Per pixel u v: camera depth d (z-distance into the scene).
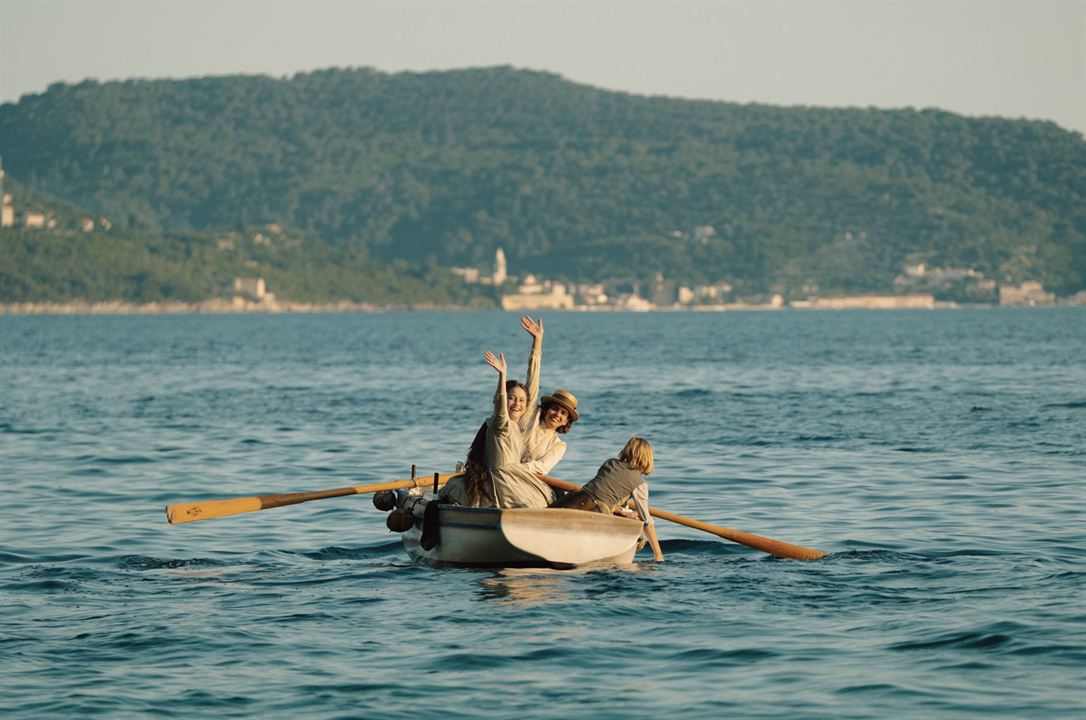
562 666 25.66
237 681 24.72
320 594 32.50
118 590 33.03
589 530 35.69
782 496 49.12
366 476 57.00
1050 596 31.02
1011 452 62.47
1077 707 22.62
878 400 98.25
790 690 23.89
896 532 40.81
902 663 25.52
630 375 140.12
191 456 64.38
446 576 34.81
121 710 23.03
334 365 171.38
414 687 24.31
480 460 36.47
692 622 29.19
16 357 198.50
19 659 26.20
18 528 42.69
